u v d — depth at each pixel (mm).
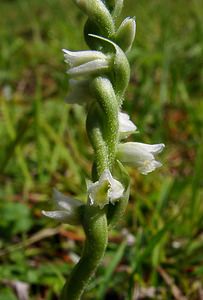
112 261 83
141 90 148
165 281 89
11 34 238
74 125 130
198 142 123
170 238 97
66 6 271
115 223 59
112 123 59
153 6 241
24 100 152
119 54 58
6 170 116
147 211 103
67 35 193
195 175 97
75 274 60
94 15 60
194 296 90
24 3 314
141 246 92
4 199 108
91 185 56
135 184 111
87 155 122
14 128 129
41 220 102
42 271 89
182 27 214
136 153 60
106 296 88
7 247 95
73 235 99
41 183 112
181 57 168
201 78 163
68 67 64
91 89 59
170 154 129
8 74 177
